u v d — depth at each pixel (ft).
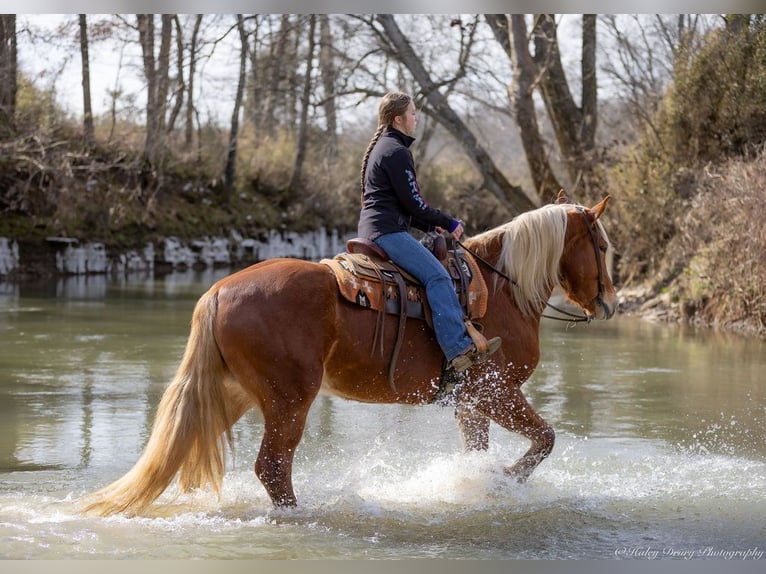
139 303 59.52
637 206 59.72
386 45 74.69
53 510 17.03
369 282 17.24
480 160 72.74
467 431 19.04
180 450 16.11
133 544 15.29
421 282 17.63
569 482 19.95
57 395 28.78
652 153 60.13
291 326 16.39
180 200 105.60
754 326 47.03
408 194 17.65
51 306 56.54
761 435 24.43
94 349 39.04
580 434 24.44
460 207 104.12
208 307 16.66
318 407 28.48
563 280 20.07
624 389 31.01
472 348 17.46
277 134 124.47
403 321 17.35
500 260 19.12
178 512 17.13
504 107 78.13
